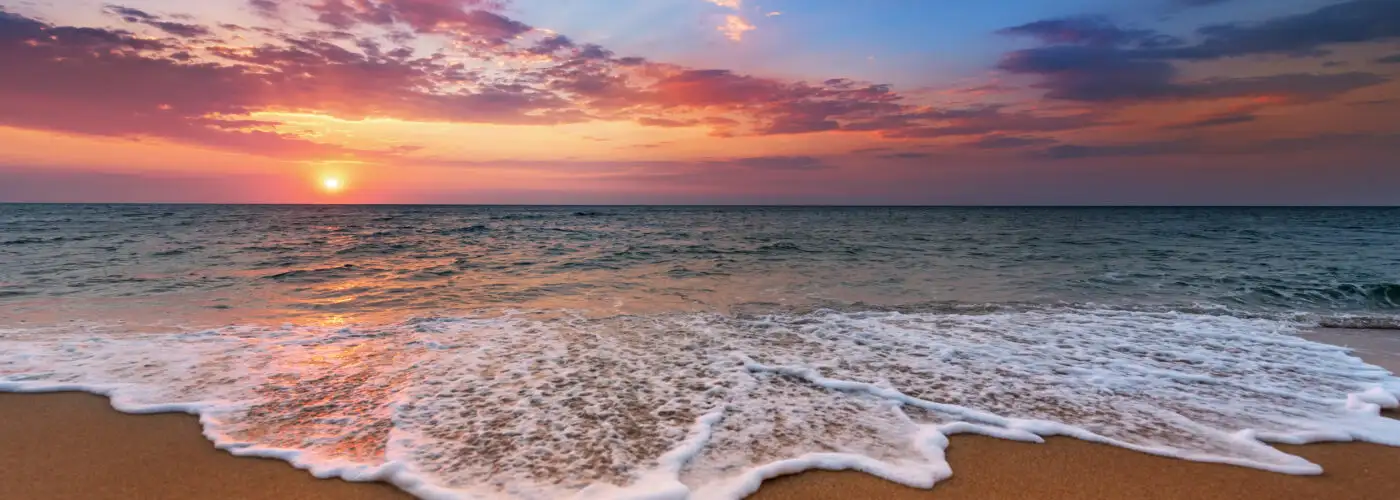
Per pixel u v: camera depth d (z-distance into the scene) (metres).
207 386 4.95
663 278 12.52
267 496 3.20
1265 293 10.41
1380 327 7.74
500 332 7.21
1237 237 26.23
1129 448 3.89
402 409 4.43
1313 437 4.05
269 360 5.79
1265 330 7.48
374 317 8.18
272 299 9.60
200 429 4.06
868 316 8.40
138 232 26.50
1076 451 3.84
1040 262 15.48
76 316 7.95
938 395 4.88
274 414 4.32
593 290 10.86
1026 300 9.87
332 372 5.39
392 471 3.42
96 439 3.88
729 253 18.28
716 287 11.27
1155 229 35.34
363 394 4.77
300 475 3.42
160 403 4.54
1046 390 5.04
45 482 3.32
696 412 4.42
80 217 45.69
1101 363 5.90
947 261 15.78
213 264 14.18
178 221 39.72
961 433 4.11
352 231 30.78
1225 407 4.64
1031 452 3.82
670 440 3.89
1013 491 3.34
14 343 6.37
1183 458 3.74
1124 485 3.41
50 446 3.77
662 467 3.50
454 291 10.64
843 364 5.82
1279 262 15.09
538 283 11.73
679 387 5.03
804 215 78.31
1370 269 13.46
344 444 3.82
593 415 4.33
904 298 10.05
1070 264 14.95
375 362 5.75
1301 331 7.48
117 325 7.42
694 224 44.66
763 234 30.03
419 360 5.84
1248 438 4.04
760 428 4.13
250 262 14.82
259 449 3.74
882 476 3.47
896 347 6.54
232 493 3.22
